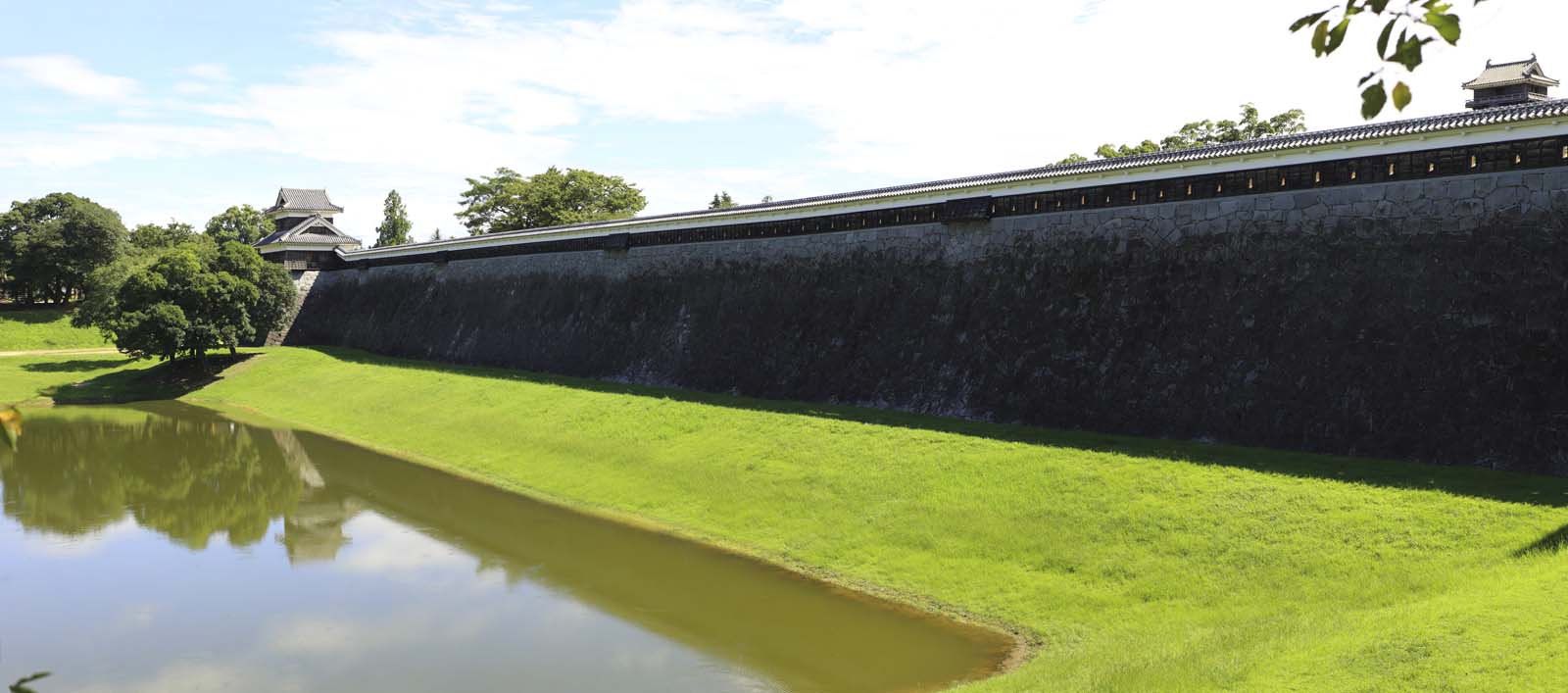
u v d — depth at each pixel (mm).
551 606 25594
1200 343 33594
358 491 40312
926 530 27766
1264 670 16125
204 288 74938
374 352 82625
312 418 60500
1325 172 32500
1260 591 21219
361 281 91188
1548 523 20953
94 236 105062
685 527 32188
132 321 71875
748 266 53844
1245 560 22469
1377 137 30719
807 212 50500
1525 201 28031
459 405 54719
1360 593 20031
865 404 43062
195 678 21578
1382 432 28359
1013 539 26047
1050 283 39312
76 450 51281
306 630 24312
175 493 40844
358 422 56844
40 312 100000
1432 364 28250
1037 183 40375
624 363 58062
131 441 53812
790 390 46938
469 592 26859
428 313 79750
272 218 104438
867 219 48156
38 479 43969
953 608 23719
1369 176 31453
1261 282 33062
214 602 26547
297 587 27719
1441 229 29516
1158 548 23859
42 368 79938
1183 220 36000
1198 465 27688
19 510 38094
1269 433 30578
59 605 26484
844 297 47594
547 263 69625
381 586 27578
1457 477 24891
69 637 24125
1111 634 20734
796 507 31578
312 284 96312
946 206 44188
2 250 103812
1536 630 15305
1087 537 25188
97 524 35656
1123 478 27594
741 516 32062
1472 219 28969
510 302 71500
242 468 46156
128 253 110188
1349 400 29359
